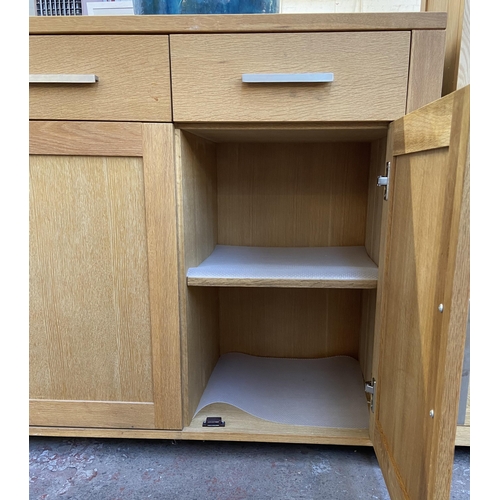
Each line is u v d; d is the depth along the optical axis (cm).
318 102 66
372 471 77
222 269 80
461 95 39
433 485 44
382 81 65
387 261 69
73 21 65
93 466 79
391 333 66
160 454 82
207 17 65
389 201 67
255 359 112
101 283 75
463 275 40
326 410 87
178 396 77
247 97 67
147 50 66
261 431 79
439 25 63
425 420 48
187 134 76
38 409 80
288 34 64
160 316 75
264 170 105
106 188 71
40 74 67
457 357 42
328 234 107
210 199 99
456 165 40
